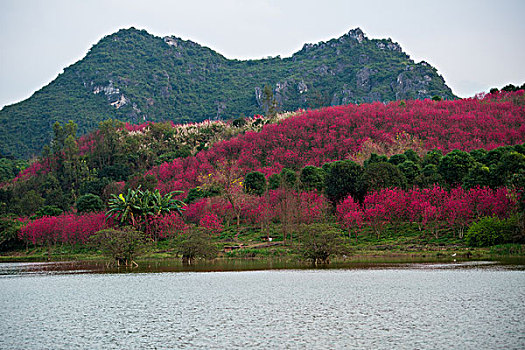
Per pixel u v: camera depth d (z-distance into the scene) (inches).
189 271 2292.1
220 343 981.8
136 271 2372.0
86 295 1610.5
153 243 3671.3
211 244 2861.7
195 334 1055.0
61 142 7677.2
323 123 5871.1
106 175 6678.2
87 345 995.3
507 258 2294.5
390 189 3388.3
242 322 1152.2
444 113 5856.3
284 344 960.9
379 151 4845.0
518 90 6825.8
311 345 949.2
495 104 6087.6
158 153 7534.5
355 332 1032.8
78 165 6929.1
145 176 5433.1
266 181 4409.5
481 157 3870.6
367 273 1952.5
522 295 1342.3
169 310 1316.4
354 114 5994.1
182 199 4623.5
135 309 1344.7
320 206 3467.0
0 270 2672.2
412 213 3078.2
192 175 5295.3
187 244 2783.0
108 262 2940.5
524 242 2576.3
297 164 5142.7
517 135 4827.8
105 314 1286.9
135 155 7199.8
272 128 6122.1
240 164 5344.5
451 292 1429.6
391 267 2143.2
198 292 1609.3
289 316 1198.9
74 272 2420.0
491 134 4928.6
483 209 2834.6
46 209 4849.9
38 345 1001.5
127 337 1047.6
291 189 3595.0
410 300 1341.0
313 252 2436.0
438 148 4648.1
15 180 7436.0
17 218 4785.9
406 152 4333.2
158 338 1032.2
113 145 7426.2
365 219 3280.0
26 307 1411.2
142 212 3715.6
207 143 7411.4
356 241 3171.8
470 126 5285.4
